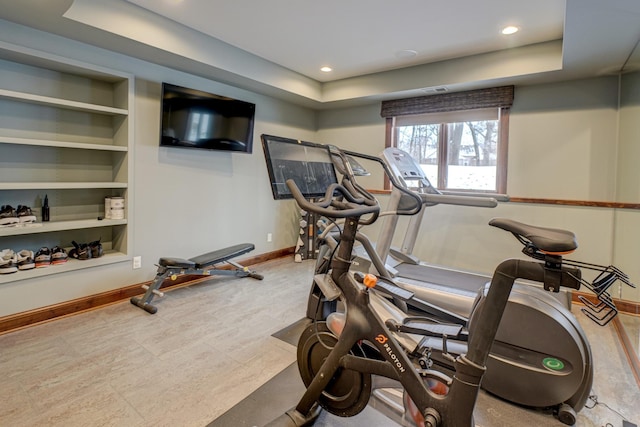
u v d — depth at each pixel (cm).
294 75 441
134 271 342
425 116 448
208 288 371
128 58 322
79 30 266
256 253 477
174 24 309
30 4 227
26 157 295
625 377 220
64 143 286
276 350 245
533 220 373
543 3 263
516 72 346
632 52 280
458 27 306
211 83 396
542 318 183
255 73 389
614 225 330
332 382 167
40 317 280
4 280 261
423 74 402
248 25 312
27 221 281
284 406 186
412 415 162
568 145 357
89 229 338
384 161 294
